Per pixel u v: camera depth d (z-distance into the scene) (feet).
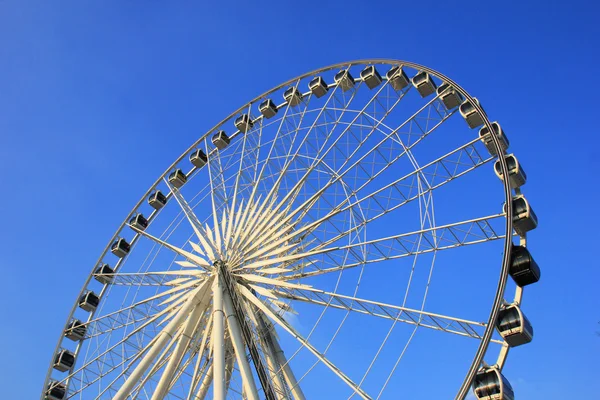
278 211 104.78
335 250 96.12
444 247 90.12
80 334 117.19
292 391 92.22
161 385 89.25
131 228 125.39
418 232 91.40
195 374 90.99
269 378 91.25
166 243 111.45
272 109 125.29
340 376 84.02
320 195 102.58
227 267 100.37
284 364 94.32
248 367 86.38
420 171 95.25
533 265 81.30
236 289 97.60
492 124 96.78
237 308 95.71
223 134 126.52
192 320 95.55
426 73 103.60
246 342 93.20
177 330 96.84
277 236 100.53
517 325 75.41
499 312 77.61
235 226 106.32
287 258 96.02
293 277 98.07
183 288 102.17
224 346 89.56
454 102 101.76
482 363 75.10
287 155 109.91
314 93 118.21
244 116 126.31
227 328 99.35
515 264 81.56
